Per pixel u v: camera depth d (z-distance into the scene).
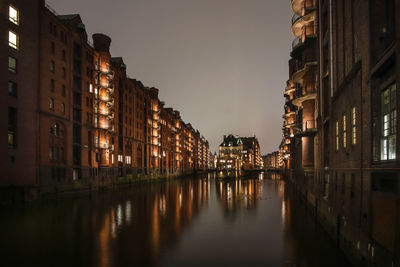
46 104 37.81
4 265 13.62
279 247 16.88
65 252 15.62
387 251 8.95
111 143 58.25
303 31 32.84
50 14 39.19
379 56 10.45
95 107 52.16
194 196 45.59
